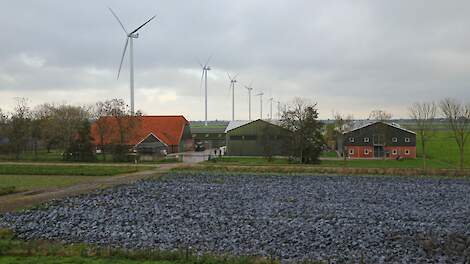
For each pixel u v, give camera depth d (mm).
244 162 101625
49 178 75688
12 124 111438
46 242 31922
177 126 144500
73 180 72562
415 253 29906
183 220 40625
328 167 87250
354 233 35719
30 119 124375
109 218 41312
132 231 35906
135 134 127812
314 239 33531
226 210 45875
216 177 76000
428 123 120250
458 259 28547
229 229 36844
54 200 51469
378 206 48906
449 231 36688
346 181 71125
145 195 55938
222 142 175375
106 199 52656
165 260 26172
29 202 50281
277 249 30531
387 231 36562
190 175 78688
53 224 38500
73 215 42688
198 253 28812
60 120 129500
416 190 61625
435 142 160250
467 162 103125
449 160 108812
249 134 122938
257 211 45344
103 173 81625
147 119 146250
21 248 28375
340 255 29141
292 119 104812
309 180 72312
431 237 34562
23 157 111562
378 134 120438
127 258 26484
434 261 28078
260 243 32156
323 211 45625
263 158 114000
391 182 70062
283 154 111125
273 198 54219
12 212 43969
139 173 81812
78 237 33812
